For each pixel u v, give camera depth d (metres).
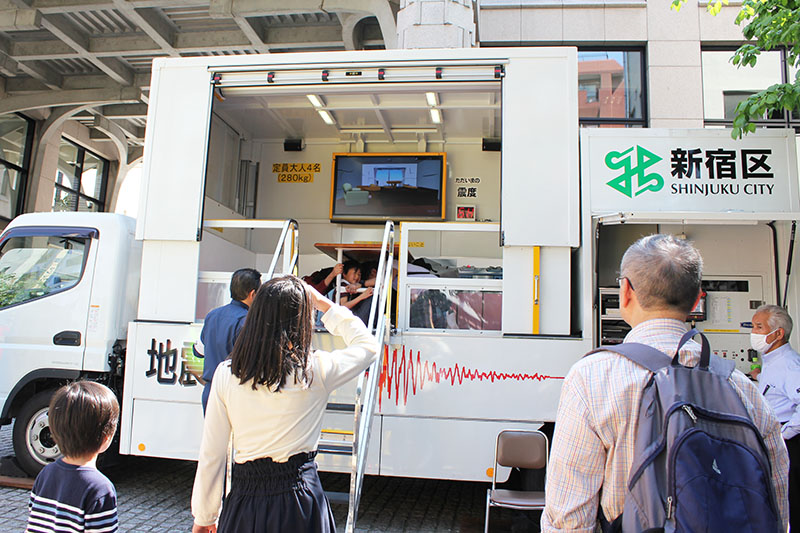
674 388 1.39
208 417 1.97
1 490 4.58
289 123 6.55
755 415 1.45
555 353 3.98
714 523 1.23
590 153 4.22
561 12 8.88
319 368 2.02
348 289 5.24
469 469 3.95
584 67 8.91
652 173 4.19
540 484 4.05
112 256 4.77
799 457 3.21
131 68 13.53
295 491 1.89
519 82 4.20
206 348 3.67
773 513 1.26
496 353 4.02
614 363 1.50
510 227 4.09
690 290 1.56
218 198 6.17
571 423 1.49
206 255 5.20
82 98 14.12
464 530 4.07
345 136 6.95
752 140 4.20
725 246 4.76
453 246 6.83
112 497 2.12
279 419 1.91
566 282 4.05
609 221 4.11
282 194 7.10
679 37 8.73
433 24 6.34
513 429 3.95
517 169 4.13
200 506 1.94
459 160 6.98
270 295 1.94
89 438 2.09
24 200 15.62
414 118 6.25
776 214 4.00
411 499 4.73
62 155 17.23
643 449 1.36
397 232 6.91
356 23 9.59
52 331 4.73
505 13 8.95
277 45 11.14
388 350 4.10
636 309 1.65
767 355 3.47
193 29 11.51
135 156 19.14
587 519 1.44
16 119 15.36
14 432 4.73
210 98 4.52
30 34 12.34
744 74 8.71
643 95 8.80
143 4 10.13
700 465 1.28
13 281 4.89
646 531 1.30
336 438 4.01
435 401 4.02
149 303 4.41
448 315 4.23
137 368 4.35
